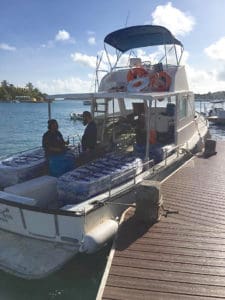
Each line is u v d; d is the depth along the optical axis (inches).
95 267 260.4
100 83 447.8
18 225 260.7
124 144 451.2
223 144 696.4
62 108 4030.5
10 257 252.5
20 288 241.4
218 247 249.0
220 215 306.8
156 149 394.0
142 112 473.7
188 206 329.1
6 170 313.1
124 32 423.5
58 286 243.3
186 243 254.2
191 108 545.3
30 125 1590.8
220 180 419.8
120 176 293.9
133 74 434.0
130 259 232.4
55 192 304.8
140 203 283.0
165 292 198.7
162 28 408.8
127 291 199.8
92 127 357.7
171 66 453.7
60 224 245.3
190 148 508.7
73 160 335.3
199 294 196.9
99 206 260.5
